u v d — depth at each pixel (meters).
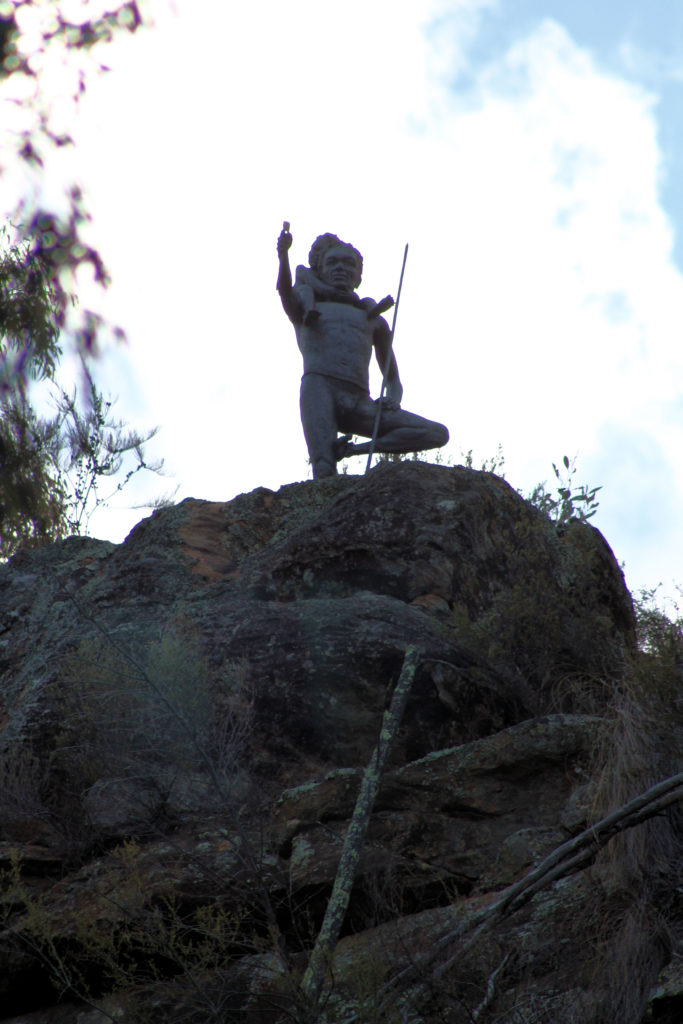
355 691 4.69
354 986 3.00
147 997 3.47
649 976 2.99
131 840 4.10
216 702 4.62
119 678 4.42
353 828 3.24
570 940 3.20
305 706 4.67
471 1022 2.88
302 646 4.86
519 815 3.84
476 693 4.78
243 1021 3.27
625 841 3.36
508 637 4.96
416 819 3.81
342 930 3.61
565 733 4.00
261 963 3.40
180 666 4.48
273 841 3.85
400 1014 2.86
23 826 4.34
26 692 4.99
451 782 3.94
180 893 3.59
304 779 4.48
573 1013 2.95
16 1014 3.73
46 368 3.46
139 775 4.18
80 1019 3.55
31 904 3.44
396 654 4.75
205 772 4.27
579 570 5.39
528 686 4.88
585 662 4.99
